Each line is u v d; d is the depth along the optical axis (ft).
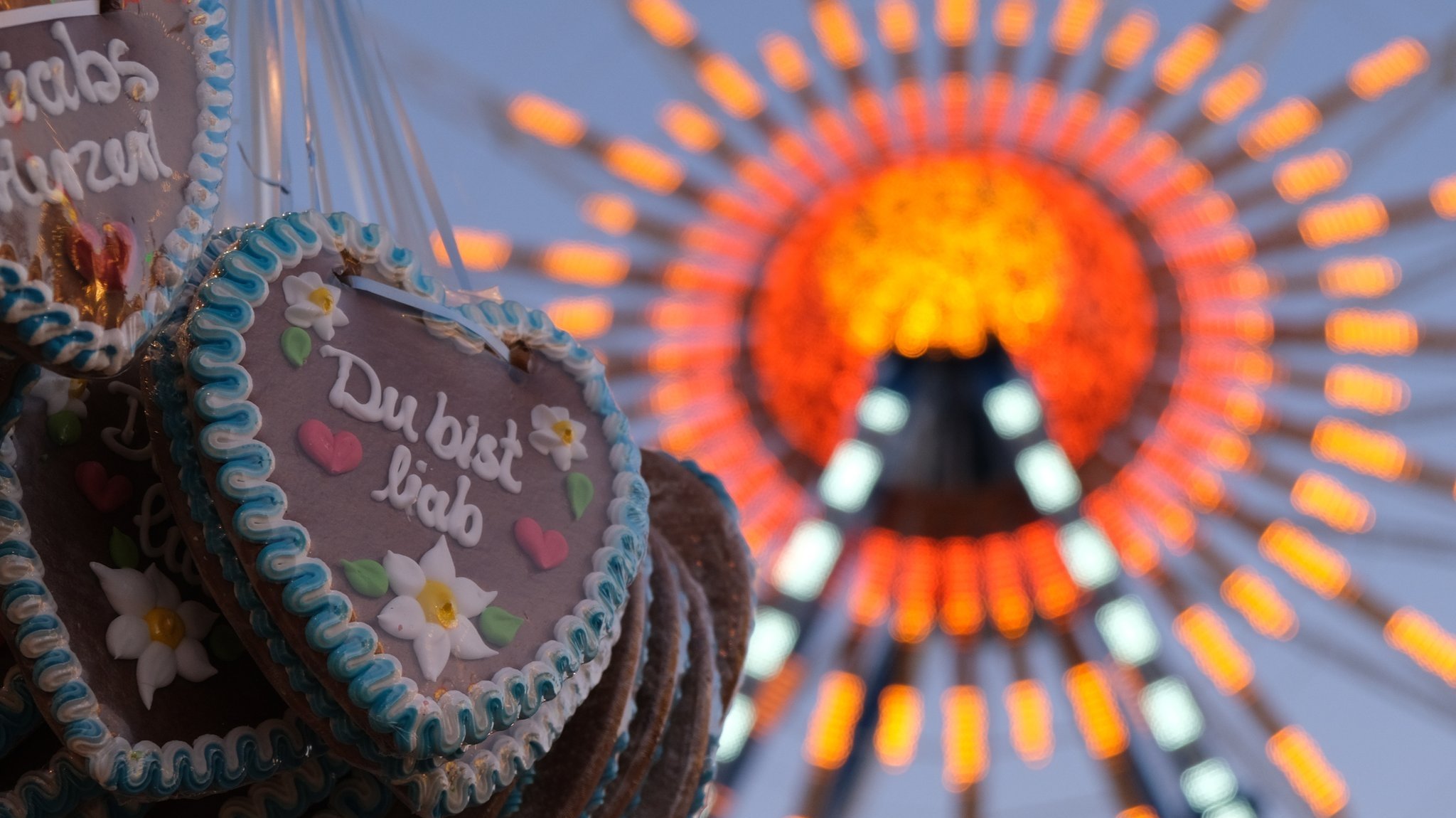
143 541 11.59
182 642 11.41
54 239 9.36
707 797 16.49
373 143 15.83
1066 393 71.46
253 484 10.77
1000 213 72.02
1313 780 66.28
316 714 11.07
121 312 9.73
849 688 66.85
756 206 72.23
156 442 11.36
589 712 13.71
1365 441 68.64
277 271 11.59
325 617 10.61
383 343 12.03
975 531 68.49
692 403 70.95
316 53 15.97
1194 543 69.31
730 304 71.67
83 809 11.68
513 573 11.88
